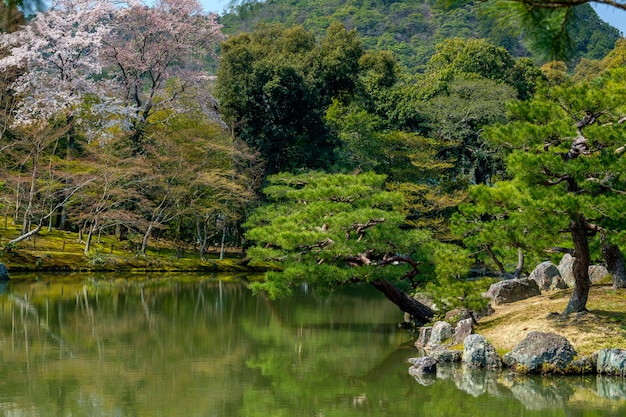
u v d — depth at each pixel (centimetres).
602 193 1616
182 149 4250
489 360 1609
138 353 1811
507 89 4422
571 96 1647
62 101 4031
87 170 3916
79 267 3850
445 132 4331
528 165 1554
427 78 5369
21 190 3953
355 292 3500
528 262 2609
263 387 1484
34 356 1741
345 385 1508
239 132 4644
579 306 1745
